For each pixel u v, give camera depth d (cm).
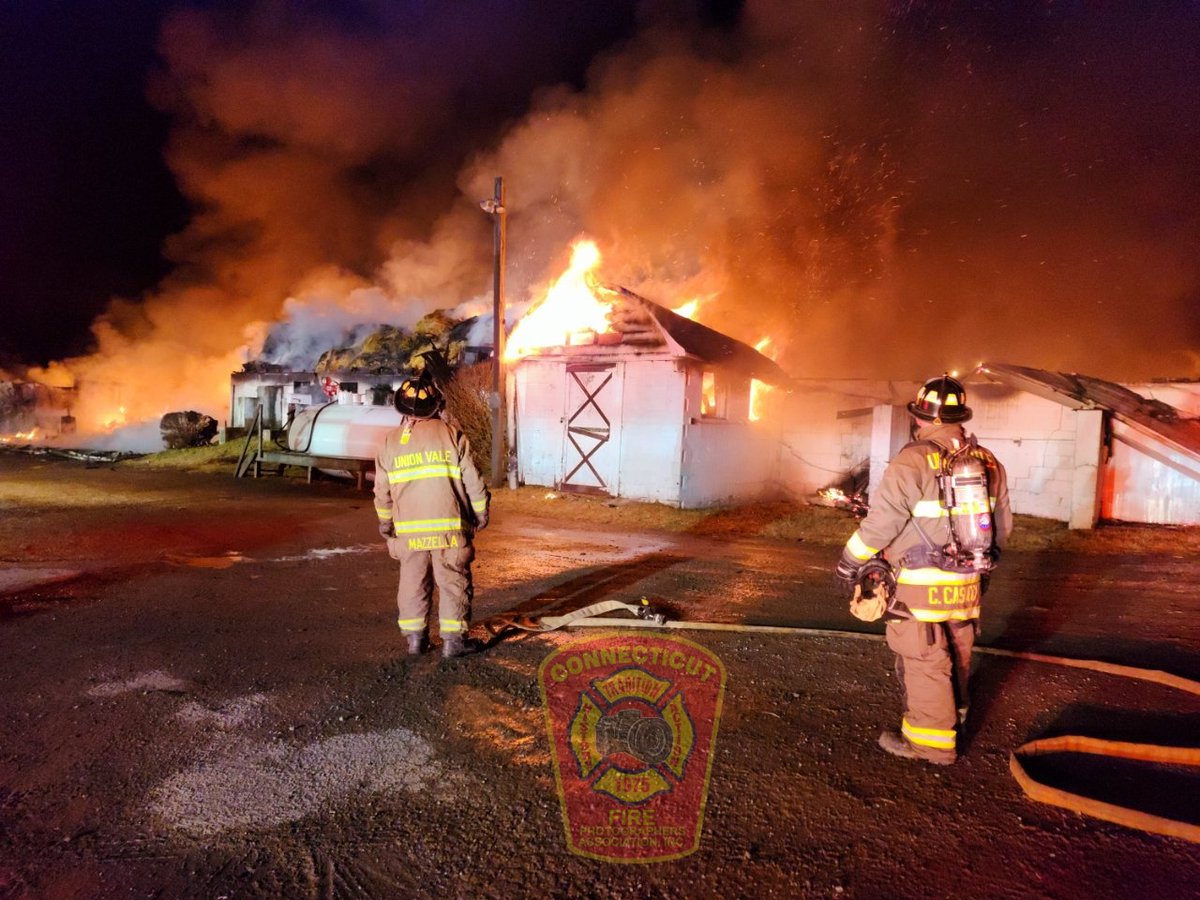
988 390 1293
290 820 294
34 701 402
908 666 336
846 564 332
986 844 273
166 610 581
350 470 1491
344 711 394
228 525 1005
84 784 319
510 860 268
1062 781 316
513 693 417
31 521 988
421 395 470
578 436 1409
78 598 610
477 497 469
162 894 251
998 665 464
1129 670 445
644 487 1319
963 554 320
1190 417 1279
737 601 638
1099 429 1107
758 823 289
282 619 562
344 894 251
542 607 609
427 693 418
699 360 1280
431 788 317
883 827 284
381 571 739
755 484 1500
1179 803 299
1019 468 1264
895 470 322
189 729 371
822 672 451
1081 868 258
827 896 246
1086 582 750
